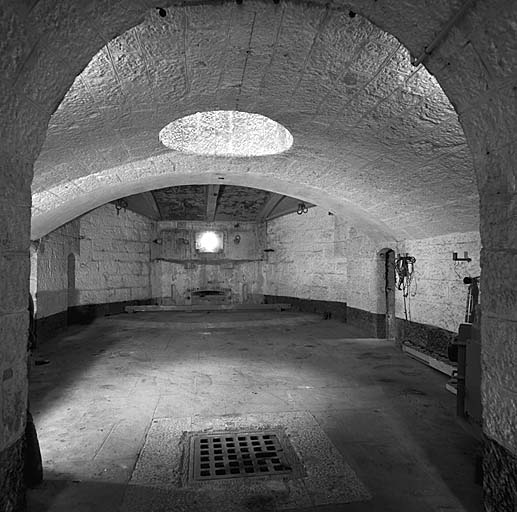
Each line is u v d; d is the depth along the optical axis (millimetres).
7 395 1417
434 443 2863
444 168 3355
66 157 3225
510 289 1461
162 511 2068
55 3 1200
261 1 1657
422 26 1486
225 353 5727
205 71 2227
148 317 8938
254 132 4184
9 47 1177
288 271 10555
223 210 9953
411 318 5773
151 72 2156
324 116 2916
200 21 1771
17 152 1423
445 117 2568
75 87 2174
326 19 1790
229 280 11547
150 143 3539
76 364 5090
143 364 5090
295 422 3217
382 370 4820
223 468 2510
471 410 2586
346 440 2908
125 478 2391
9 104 1298
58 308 7422
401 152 3295
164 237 10938
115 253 9547
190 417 3328
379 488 2291
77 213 5828
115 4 1358
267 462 2584
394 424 3197
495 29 1281
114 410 3496
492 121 1498
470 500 2174
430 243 5305
